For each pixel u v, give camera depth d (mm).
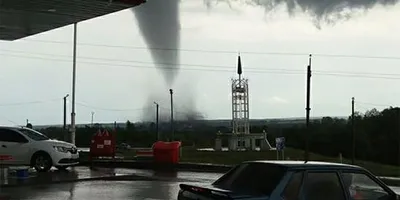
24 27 21219
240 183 8047
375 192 8305
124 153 37531
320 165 8055
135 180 19828
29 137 22172
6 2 16625
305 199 7621
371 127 64688
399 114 54000
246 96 59969
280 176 7668
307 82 37688
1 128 22234
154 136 65125
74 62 29906
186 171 24297
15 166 21938
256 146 60312
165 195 15555
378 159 63125
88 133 52125
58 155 22031
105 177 20016
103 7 17219
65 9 17547
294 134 66438
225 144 60812
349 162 50719
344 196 7945
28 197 14781
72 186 17531
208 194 7543
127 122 64812
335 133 66188
